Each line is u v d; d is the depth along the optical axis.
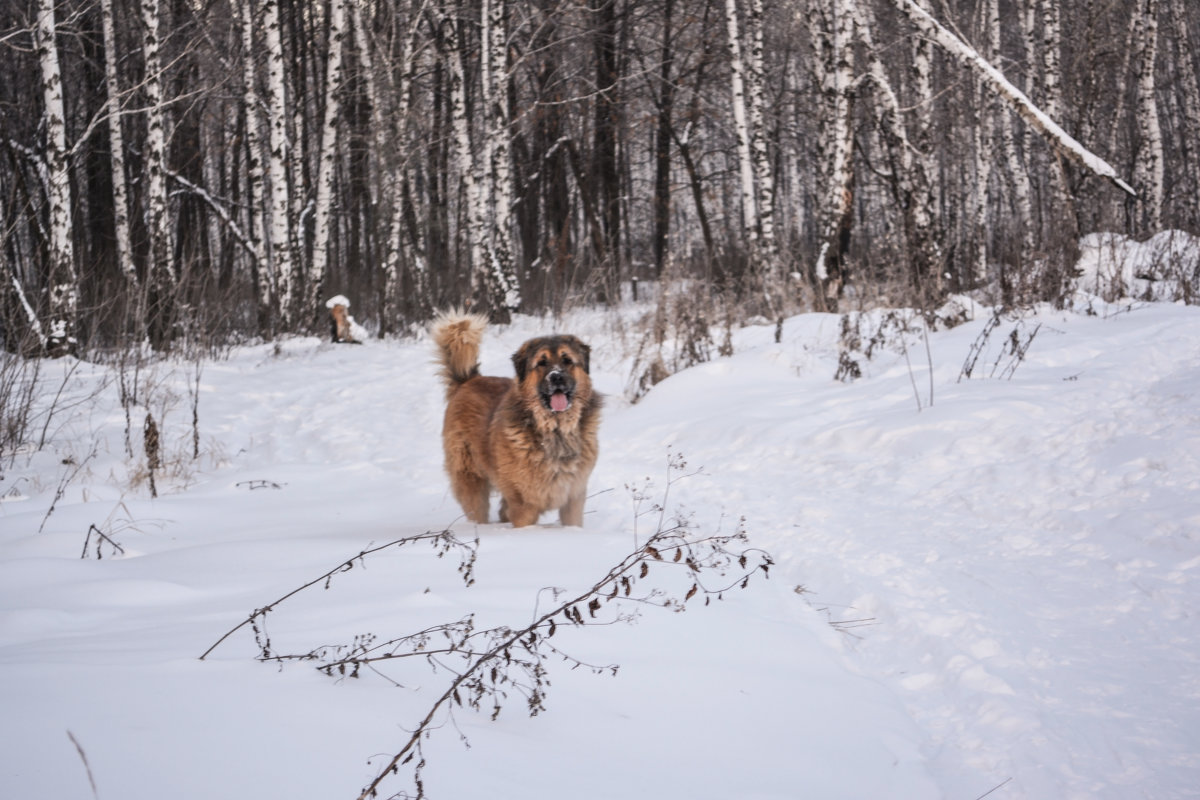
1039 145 28.56
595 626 3.71
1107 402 7.33
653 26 29.48
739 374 11.17
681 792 2.40
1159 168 22.84
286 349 19.52
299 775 2.09
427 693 2.84
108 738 2.09
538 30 25.17
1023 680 3.57
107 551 5.55
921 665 3.87
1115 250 14.68
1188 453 5.78
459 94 23.05
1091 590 4.40
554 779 2.35
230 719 2.32
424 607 3.71
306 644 3.14
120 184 19.05
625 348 14.51
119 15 22.12
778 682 3.39
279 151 20.80
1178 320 9.84
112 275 19.48
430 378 15.05
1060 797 2.72
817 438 8.13
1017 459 6.64
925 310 12.50
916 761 2.96
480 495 6.91
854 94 15.01
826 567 5.15
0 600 3.97
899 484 6.71
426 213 28.08
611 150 31.17
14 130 21.45
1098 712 3.26
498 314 22.83
